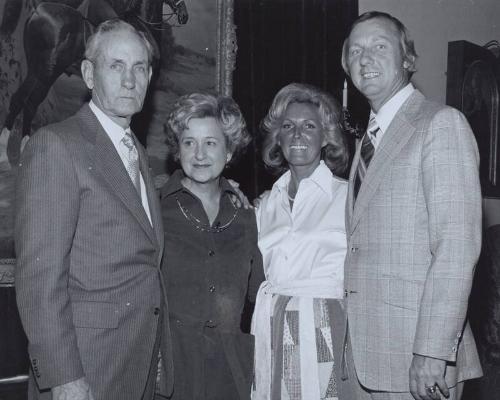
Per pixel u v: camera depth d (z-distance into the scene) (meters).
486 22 5.66
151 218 2.17
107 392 1.94
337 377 2.31
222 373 2.33
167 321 2.16
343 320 2.34
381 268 2.12
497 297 4.67
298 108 2.55
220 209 2.47
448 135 2.01
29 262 1.81
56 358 1.79
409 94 2.23
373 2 4.65
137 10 3.28
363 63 2.21
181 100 2.42
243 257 2.46
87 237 1.95
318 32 4.21
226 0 3.66
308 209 2.54
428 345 1.93
